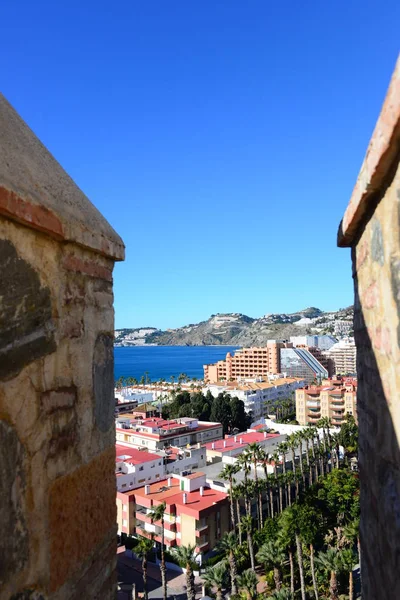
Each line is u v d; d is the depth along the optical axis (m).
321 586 24.81
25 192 1.99
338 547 26.95
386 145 1.96
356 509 29.19
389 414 2.42
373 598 2.91
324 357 123.12
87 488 2.44
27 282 2.02
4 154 2.07
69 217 2.32
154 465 37.81
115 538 2.73
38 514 2.00
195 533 29.88
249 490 33.09
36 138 2.76
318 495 31.69
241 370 118.94
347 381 74.56
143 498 32.72
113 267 2.94
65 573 2.18
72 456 2.31
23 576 1.89
